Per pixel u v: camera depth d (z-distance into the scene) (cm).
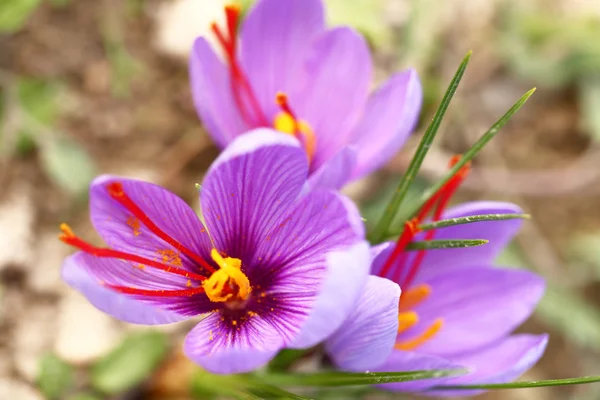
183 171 36
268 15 29
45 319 33
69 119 36
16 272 34
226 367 24
